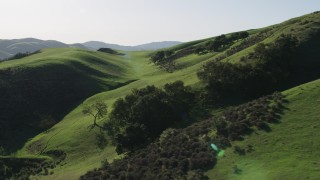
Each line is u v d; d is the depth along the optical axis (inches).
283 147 1631.4
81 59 7244.1
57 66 6146.7
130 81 6378.0
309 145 1598.2
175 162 1712.6
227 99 3095.5
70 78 5880.9
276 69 3174.2
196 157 1707.7
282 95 2208.4
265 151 1635.1
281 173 1405.0
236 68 3312.0
